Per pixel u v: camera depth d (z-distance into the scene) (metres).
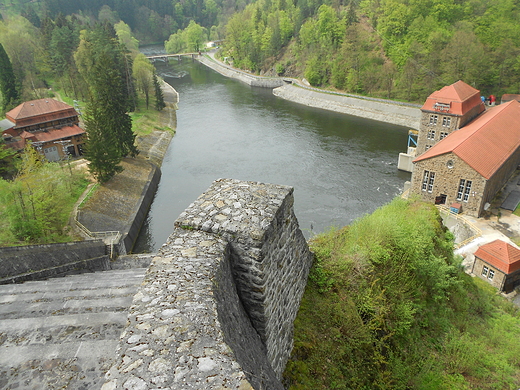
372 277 14.96
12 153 54.84
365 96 102.44
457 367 15.04
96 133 51.62
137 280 12.51
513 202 45.91
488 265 34.34
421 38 101.75
